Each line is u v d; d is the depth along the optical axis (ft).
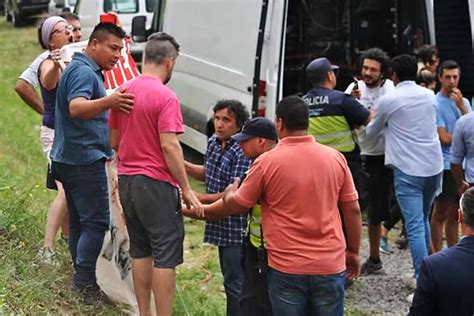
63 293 21.03
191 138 40.50
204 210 19.17
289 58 37.40
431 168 25.55
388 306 25.26
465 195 14.94
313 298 17.79
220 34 36.24
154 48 19.76
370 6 37.19
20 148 39.68
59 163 20.92
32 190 28.81
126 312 21.33
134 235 20.16
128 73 23.25
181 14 41.70
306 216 17.56
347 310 24.82
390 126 25.81
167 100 19.31
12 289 19.80
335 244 17.74
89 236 21.03
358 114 25.07
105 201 21.13
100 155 20.85
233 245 20.67
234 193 18.12
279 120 17.94
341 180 18.08
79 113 19.63
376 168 27.35
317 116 25.26
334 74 27.32
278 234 17.66
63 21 23.29
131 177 19.47
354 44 37.55
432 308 14.89
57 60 22.77
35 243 23.86
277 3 30.91
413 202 25.61
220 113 20.63
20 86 24.62
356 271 19.07
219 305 23.97
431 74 29.96
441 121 27.43
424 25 33.94
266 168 17.69
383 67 28.68
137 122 19.39
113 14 21.72
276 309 17.87
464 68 33.14
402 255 29.78
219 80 36.11
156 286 19.60
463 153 24.76
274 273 17.79
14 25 90.22
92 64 20.54
